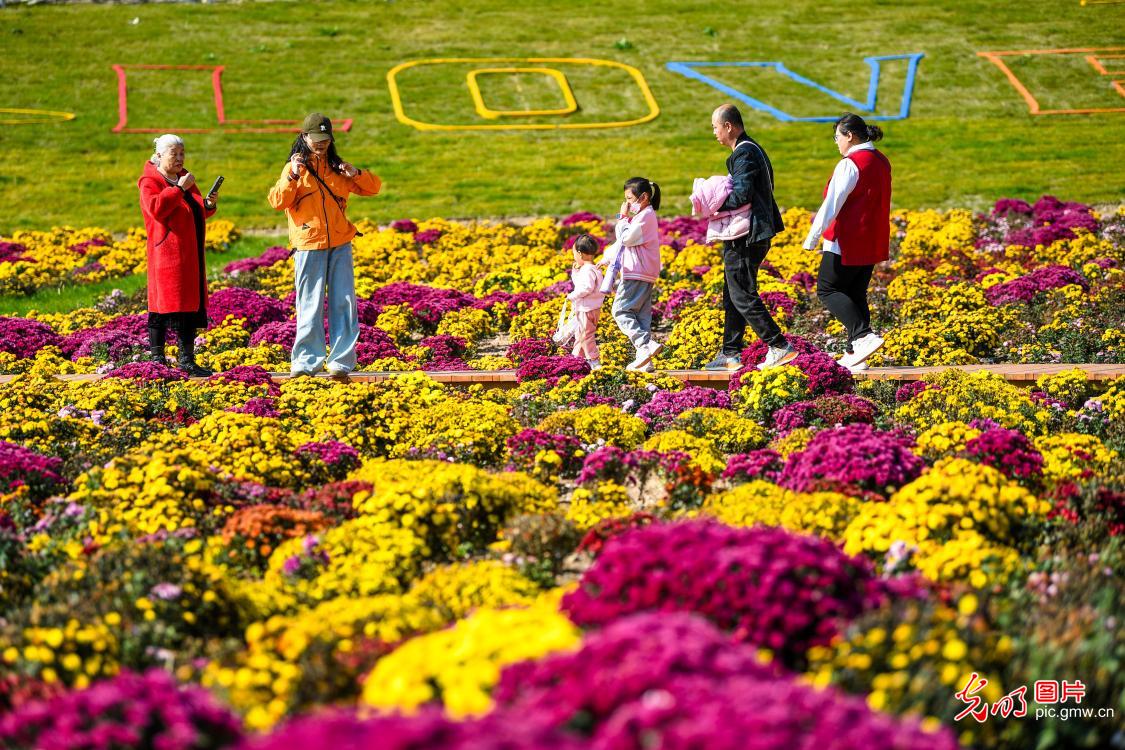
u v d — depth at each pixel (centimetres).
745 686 559
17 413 1500
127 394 1638
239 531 1077
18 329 2358
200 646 856
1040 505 1053
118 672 791
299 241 1739
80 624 830
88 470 1280
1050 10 6119
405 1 6319
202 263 1898
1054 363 2012
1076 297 2495
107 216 4000
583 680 587
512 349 2159
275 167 4500
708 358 2175
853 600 761
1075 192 4069
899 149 4622
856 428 1237
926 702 680
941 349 2127
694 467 1268
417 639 738
